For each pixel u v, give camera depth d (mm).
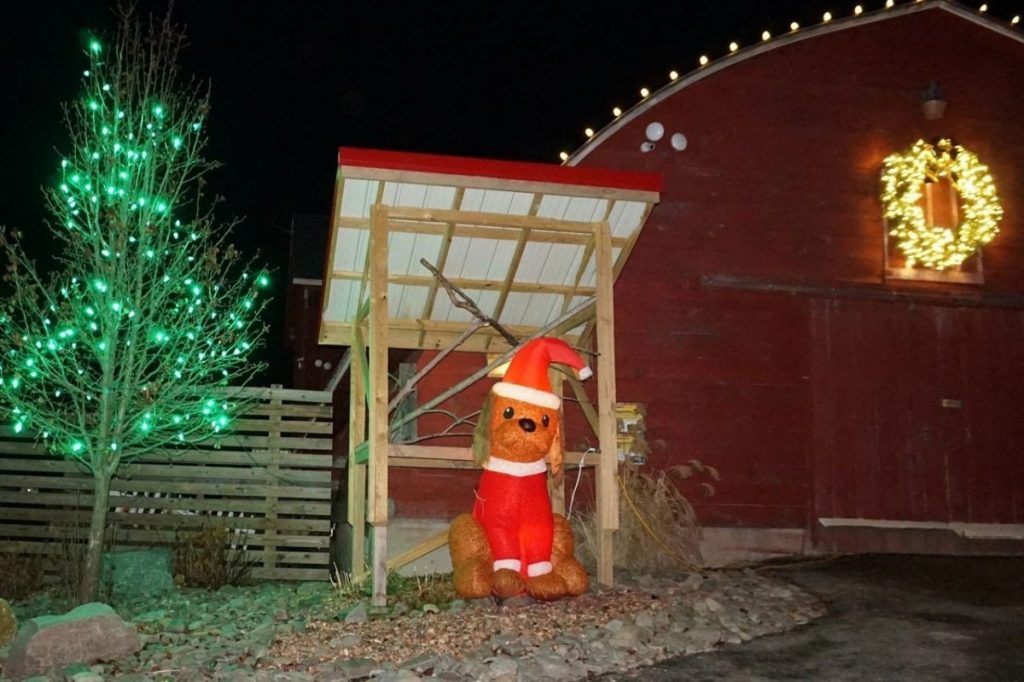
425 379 10242
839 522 10734
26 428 10211
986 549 10969
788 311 11070
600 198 8281
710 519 10562
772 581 8695
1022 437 11383
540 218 8281
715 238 10961
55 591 9375
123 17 9844
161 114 9258
